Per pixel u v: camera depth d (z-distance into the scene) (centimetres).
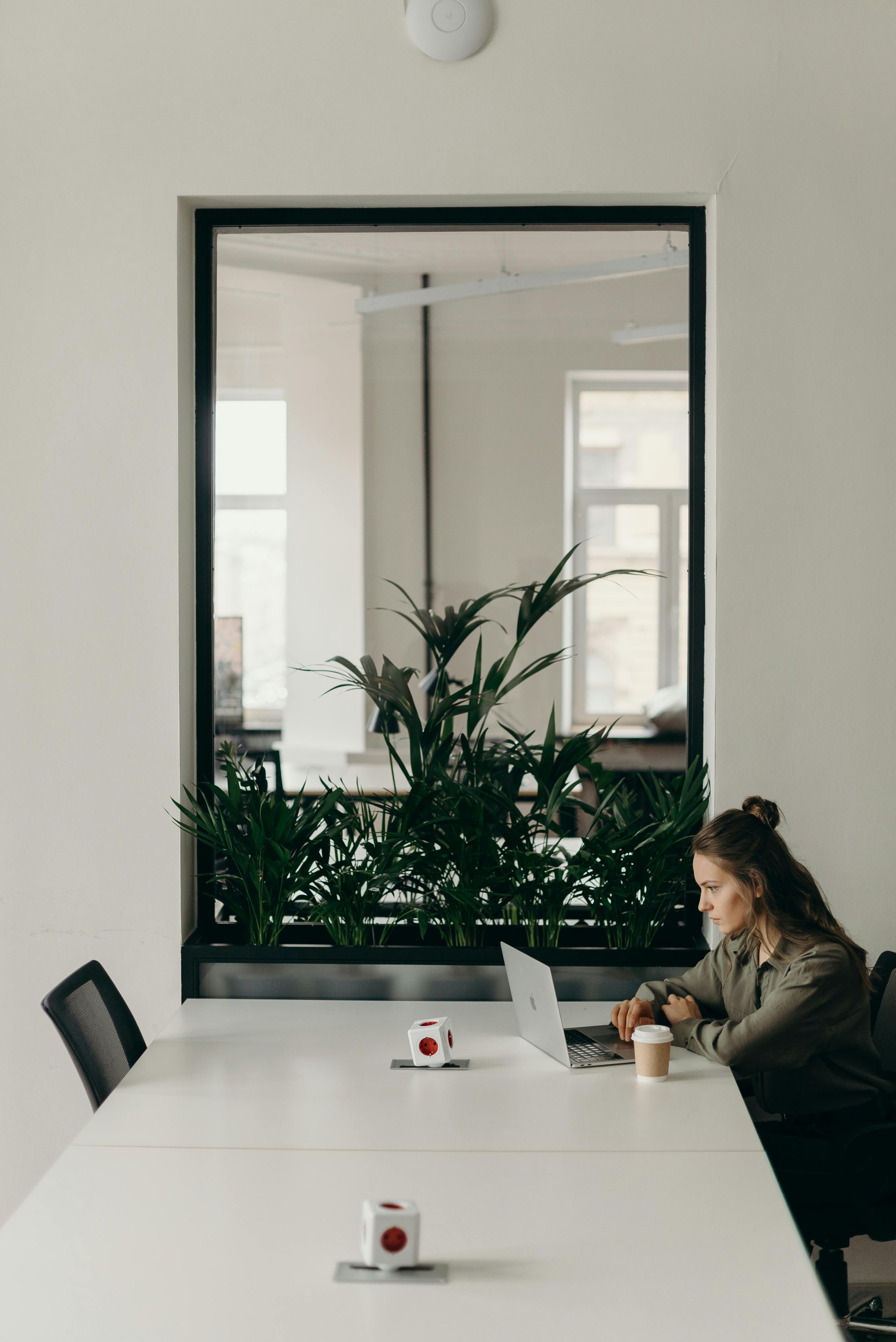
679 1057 227
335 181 276
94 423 280
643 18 271
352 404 325
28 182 277
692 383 295
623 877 271
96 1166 175
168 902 283
